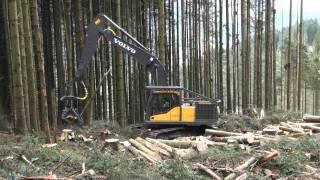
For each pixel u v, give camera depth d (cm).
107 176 751
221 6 2470
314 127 1282
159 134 1317
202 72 2709
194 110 1348
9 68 1265
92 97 1547
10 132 1096
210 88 2436
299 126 1298
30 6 1227
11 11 987
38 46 1115
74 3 1709
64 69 1728
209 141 1055
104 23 1361
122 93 1558
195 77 2436
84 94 1587
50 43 1667
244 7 2470
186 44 2428
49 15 1664
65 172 769
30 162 779
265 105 2430
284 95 3647
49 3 1662
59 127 1402
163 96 1352
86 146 1033
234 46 2605
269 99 2467
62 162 802
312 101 4272
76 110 1451
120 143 1017
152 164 859
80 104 1614
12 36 992
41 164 791
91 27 1360
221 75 2517
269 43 2455
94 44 1359
